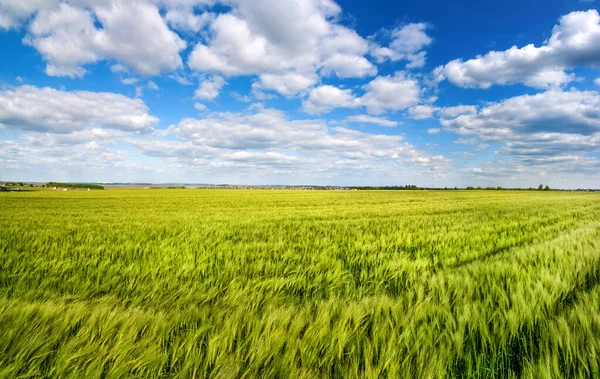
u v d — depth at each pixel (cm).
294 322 209
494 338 193
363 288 341
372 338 200
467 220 1114
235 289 307
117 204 2403
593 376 157
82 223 1012
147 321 214
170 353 188
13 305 225
